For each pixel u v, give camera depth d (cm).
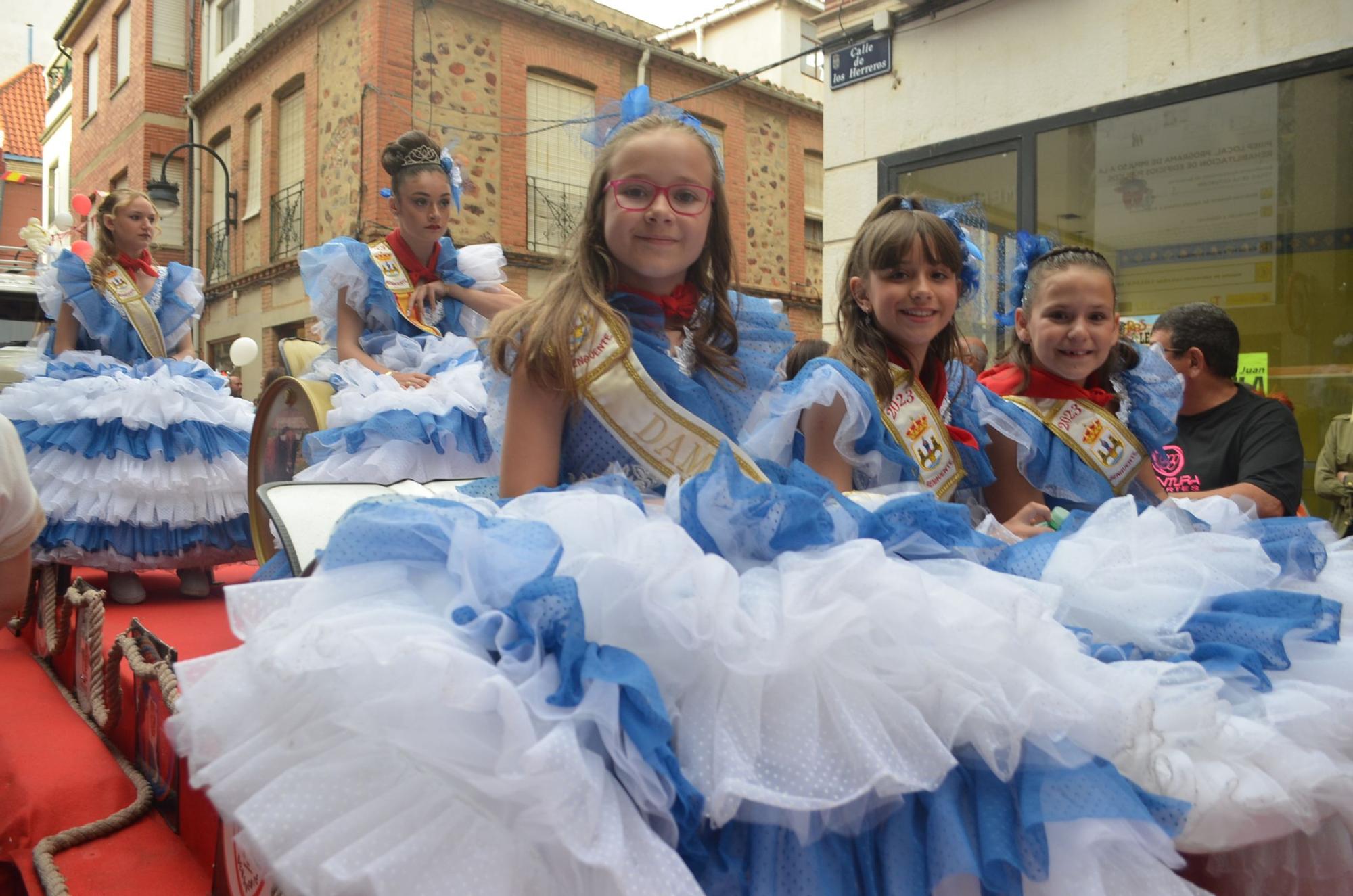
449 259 375
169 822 203
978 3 623
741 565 140
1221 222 554
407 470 299
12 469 225
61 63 2212
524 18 1283
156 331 419
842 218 700
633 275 183
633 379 167
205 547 375
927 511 154
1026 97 608
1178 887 115
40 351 414
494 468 313
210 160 1636
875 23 662
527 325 171
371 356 349
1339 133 507
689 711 116
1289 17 512
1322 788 130
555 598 109
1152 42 559
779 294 1553
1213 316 326
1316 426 539
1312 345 535
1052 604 142
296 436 310
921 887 114
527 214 1291
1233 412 324
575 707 105
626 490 148
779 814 110
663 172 173
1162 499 255
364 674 102
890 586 121
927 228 210
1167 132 561
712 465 142
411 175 357
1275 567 173
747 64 1650
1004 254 331
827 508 149
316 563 134
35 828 210
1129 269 591
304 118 1354
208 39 1680
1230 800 124
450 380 314
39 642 335
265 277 1450
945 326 224
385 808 101
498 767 97
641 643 118
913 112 659
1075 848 112
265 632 109
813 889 111
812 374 186
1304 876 141
